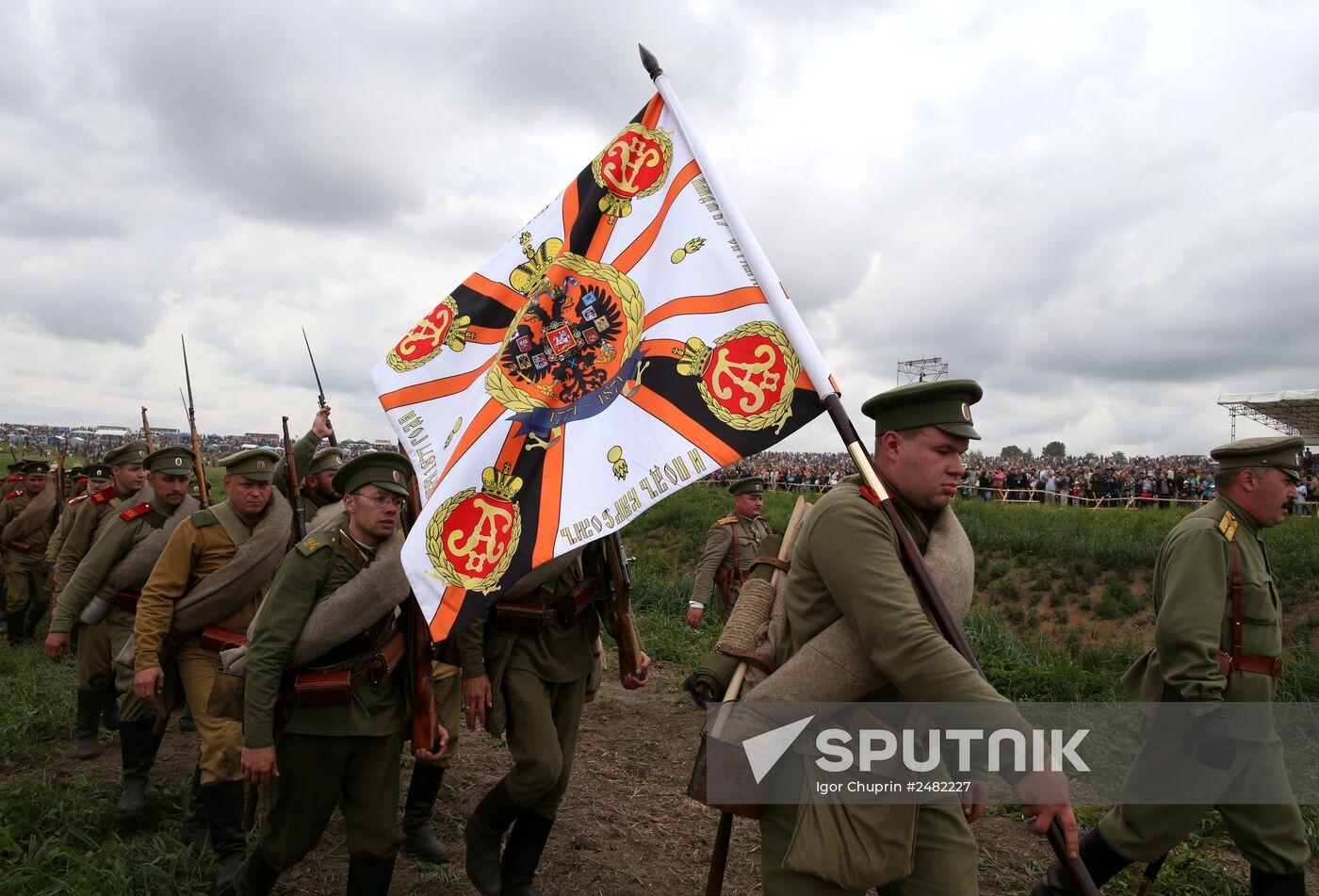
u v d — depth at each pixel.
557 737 3.89
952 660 2.05
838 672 2.26
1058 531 17.30
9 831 4.31
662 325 3.08
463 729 6.68
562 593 3.93
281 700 3.35
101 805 4.84
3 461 36.91
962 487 30.83
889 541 2.24
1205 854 4.77
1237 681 3.54
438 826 4.85
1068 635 13.94
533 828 3.88
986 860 4.58
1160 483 27.50
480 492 3.09
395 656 3.46
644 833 4.83
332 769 3.35
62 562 6.92
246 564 4.29
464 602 2.98
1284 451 3.62
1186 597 3.49
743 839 4.79
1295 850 3.46
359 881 3.43
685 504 22.98
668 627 11.46
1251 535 3.67
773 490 34.22
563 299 3.25
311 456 5.33
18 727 6.47
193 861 4.23
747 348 2.93
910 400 2.35
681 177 3.20
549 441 3.11
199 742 6.38
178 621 4.25
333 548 3.38
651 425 3.01
